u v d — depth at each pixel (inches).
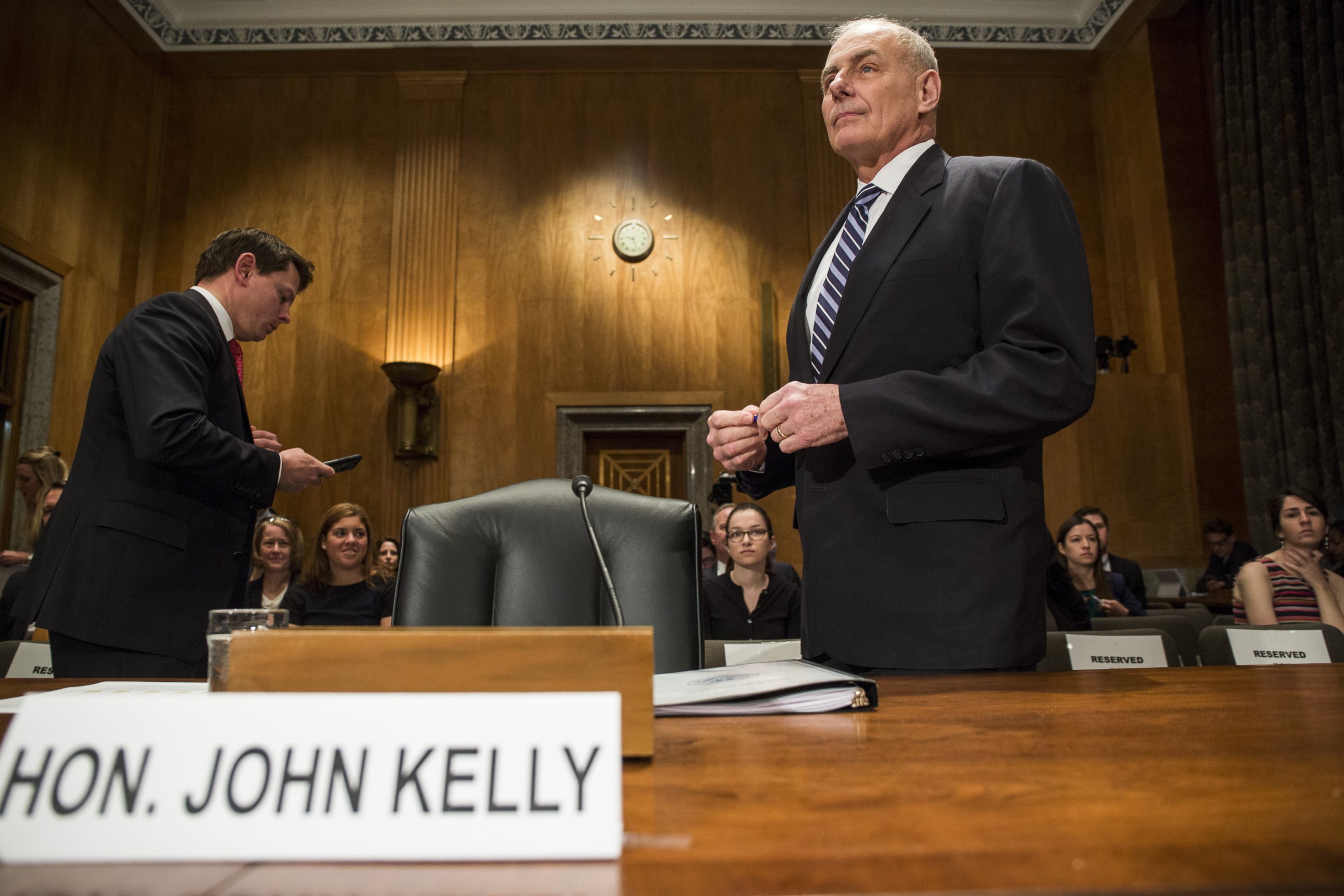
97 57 274.5
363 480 283.6
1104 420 278.5
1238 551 254.4
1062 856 13.9
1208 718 27.6
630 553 54.7
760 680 31.5
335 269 295.4
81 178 264.7
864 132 56.0
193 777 15.7
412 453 278.2
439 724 16.1
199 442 68.4
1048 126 312.7
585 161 303.6
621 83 308.5
